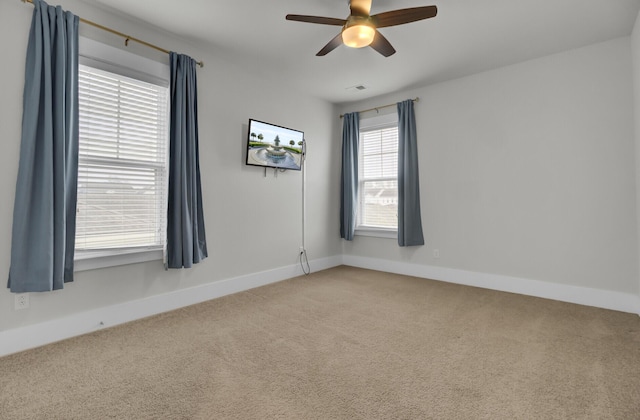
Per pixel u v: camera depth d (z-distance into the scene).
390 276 4.20
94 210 2.51
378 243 4.57
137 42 2.67
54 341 2.25
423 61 3.37
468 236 3.78
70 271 2.27
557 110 3.20
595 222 3.02
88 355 2.05
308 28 2.77
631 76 2.84
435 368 1.89
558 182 3.20
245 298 3.27
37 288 2.07
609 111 2.94
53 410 1.51
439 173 3.99
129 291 2.67
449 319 2.68
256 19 2.63
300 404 1.55
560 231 3.20
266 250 3.84
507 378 1.78
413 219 4.12
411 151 4.12
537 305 3.04
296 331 2.44
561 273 3.20
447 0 2.34
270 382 1.75
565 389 1.68
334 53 3.21
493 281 3.60
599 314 2.79
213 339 2.29
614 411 1.49
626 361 1.96
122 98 2.64
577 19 2.60
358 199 4.78
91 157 2.48
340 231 4.86
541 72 3.28
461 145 3.81
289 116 4.09
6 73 2.07
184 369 1.88
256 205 3.72
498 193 3.56
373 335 2.37
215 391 1.66
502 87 3.51
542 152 3.29
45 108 2.10
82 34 2.39
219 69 3.31
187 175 2.90
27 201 2.05
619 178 2.90
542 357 2.03
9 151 2.09
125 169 2.67
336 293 3.44
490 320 2.66
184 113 2.86
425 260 4.13
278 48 3.12
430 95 4.05
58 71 2.16
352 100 4.65
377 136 4.61
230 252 3.45
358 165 4.76
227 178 3.41
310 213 4.41
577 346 2.17
